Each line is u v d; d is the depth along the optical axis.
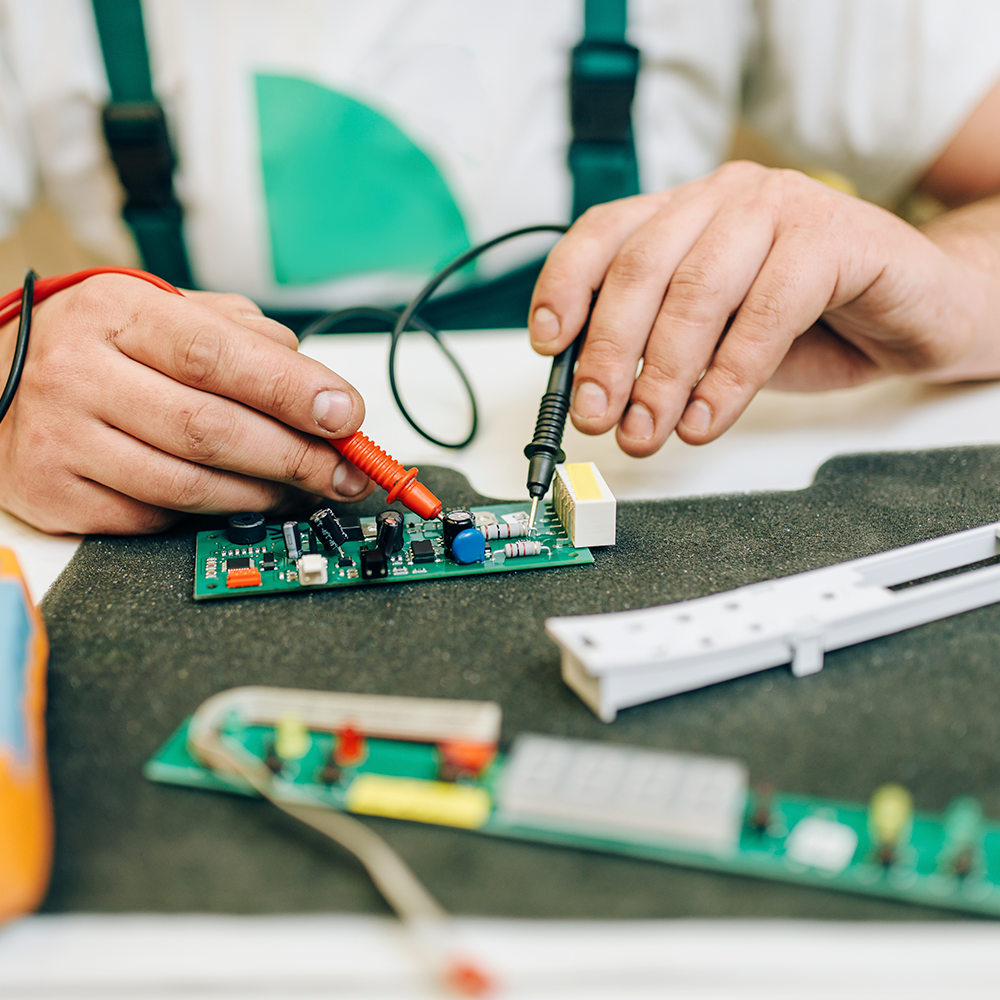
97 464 0.55
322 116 1.10
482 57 1.10
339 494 0.58
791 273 0.61
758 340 0.61
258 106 1.09
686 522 0.58
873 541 0.55
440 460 0.70
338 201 1.14
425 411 0.80
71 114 1.09
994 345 0.78
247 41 1.07
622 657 0.38
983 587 0.46
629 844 0.31
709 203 0.67
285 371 0.53
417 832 0.32
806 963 0.26
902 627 0.44
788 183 0.68
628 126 1.12
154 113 1.05
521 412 0.79
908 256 0.68
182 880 0.30
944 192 1.17
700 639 0.39
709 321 0.60
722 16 1.15
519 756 0.33
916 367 0.77
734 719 0.38
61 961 0.27
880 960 0.26
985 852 0.30
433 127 1.12
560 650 0.44
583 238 0.67
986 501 0.60
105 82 1.07
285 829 0.33
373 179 1.13
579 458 0.70
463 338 0.97
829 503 0.60
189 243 1.16
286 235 1.15
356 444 0.55
